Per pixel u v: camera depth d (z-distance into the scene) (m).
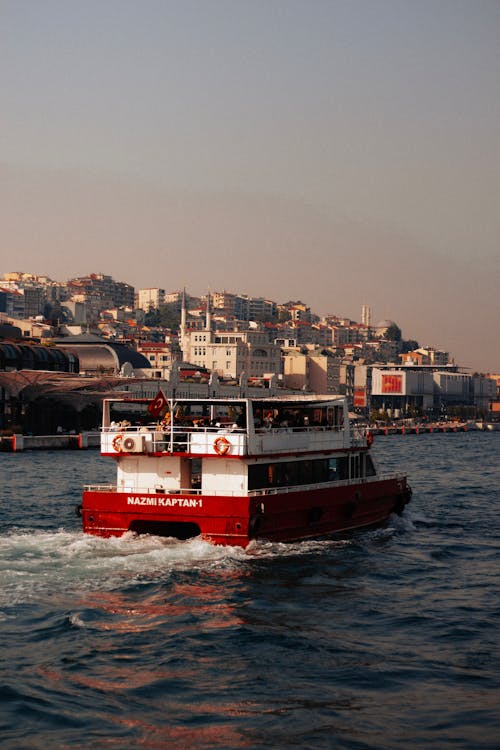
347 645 27.33
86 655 25.92
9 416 144.12
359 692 23.64
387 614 30.73
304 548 39.75
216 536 37.22
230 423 41.72
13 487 67.75
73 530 45.34
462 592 34.09
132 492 39.25
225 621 29.28
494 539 45.75
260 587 33.25
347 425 45.03
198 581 33.69
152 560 36.06
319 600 32.12
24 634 27.64
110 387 147.88
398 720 21.94
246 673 24.83
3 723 21.41
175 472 39.31
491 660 26.17
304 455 41.44
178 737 20.94
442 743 20.73
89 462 97.81
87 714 22.03
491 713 22.33
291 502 39.16
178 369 180.25
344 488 43.00
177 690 23.56
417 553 40.88
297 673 24.92
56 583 32.91
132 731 21.19
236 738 20.92
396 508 49.56
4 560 35.75
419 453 134.00
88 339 198.75
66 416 160.12
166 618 29.39
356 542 42.44
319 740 20.84
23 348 157.25
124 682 24.05
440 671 25.22
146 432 39.28
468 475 88.19
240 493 37.91
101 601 31.00
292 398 41.84
